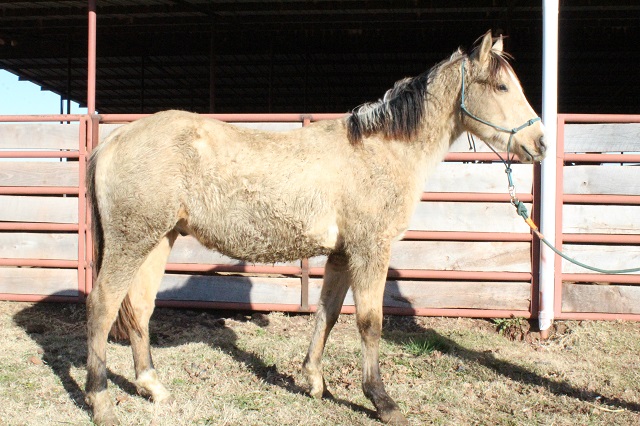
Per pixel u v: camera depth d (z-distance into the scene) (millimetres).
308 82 16172
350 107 19156
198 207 3965
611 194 5949
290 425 3908
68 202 6453
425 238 6125
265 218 3982
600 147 5941
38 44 13406
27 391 4359
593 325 5930
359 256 4031
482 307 6184
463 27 11398
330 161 4047
